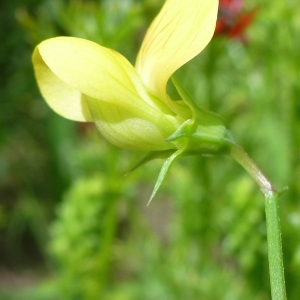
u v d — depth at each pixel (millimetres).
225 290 142
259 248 123
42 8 205
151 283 152
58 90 68
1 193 257
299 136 138
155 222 217
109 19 135
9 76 243
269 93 142
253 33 139
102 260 145
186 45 60
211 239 145
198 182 142
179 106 65
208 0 59
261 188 64
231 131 66
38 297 185
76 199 141
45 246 244
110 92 60
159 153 66
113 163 139
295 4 135
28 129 249
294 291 118
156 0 137
